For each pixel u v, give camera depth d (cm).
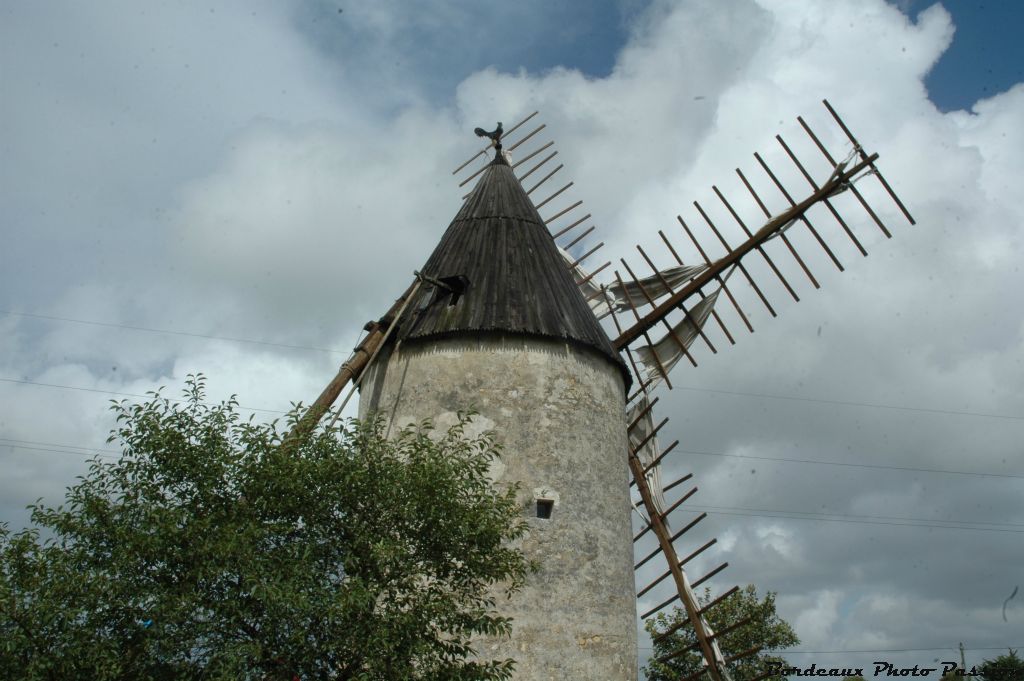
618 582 1388
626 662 1352
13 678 852
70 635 866
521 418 1385
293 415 1036
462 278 1481
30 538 913
